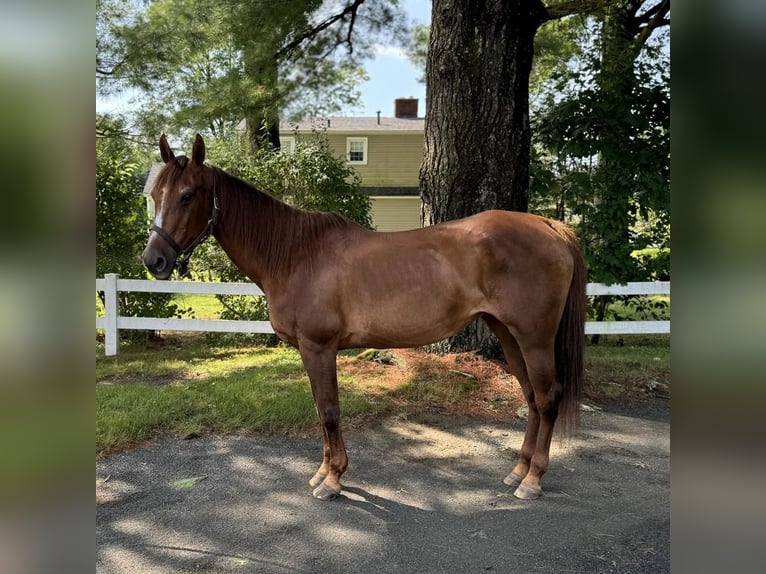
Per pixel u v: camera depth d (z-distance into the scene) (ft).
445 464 10.96
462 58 15.70
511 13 15.64
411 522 8.71
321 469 10.02
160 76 21.57
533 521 8.77
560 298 9.30
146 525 8.54
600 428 13.15
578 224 21.68
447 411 13.84
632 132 21.29
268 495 9.58
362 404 13.82
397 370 16.40
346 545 8.05
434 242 9.44
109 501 9.29
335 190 23.36
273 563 7.59
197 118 22.18
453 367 16.06
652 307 22.97
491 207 16.14
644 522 8.75
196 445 11.71
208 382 15.88
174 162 8.97
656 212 21.79
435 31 16.12
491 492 9.78
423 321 9.30
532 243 9.19
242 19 20.47
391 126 62.64
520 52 16.08
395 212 60.70
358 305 9.35
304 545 8.04
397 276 9.27
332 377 9.55
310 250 9.54
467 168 15.99
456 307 9.33
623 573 7.39
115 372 17.42
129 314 22.39
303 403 13.74
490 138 15.92
